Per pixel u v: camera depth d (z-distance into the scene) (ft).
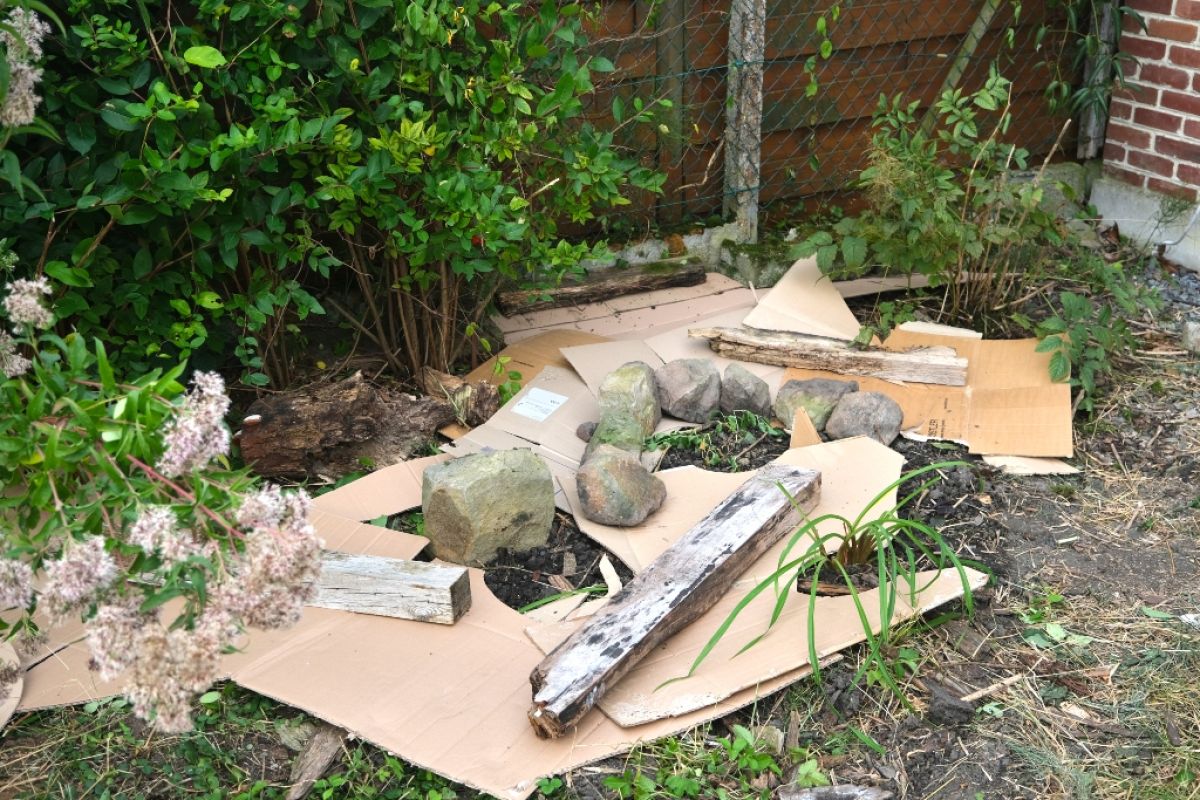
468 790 8.25
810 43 15.87
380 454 11.97
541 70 12.66
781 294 14.39
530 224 12.83
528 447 11.97
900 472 11.37
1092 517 11.33
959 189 13.94
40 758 8.54
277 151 10.87
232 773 8.49
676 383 12.64
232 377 12.83
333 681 8.94
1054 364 12.67
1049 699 9.17
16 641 9.18
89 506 6.93
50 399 7.19
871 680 9.16
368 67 11.50
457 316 13.73
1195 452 12.26
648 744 8.52
